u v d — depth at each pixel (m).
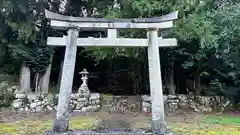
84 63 13.18
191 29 7.98
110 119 7.73
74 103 9.54
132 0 8.08
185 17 8.15
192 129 6.00
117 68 12.85
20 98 9.60
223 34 8.91
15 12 9.43
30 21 9.58
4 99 9.52
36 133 5.34
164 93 10.72
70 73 5.14
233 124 6.87
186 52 9.38
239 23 9.05
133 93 12.09
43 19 10.67
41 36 10.75
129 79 12.66
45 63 10.66
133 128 5.93
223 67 10.17
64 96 5.04
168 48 9.77
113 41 5.33
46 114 8.83
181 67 10.96
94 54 9.31
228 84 10.84
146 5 7.80
